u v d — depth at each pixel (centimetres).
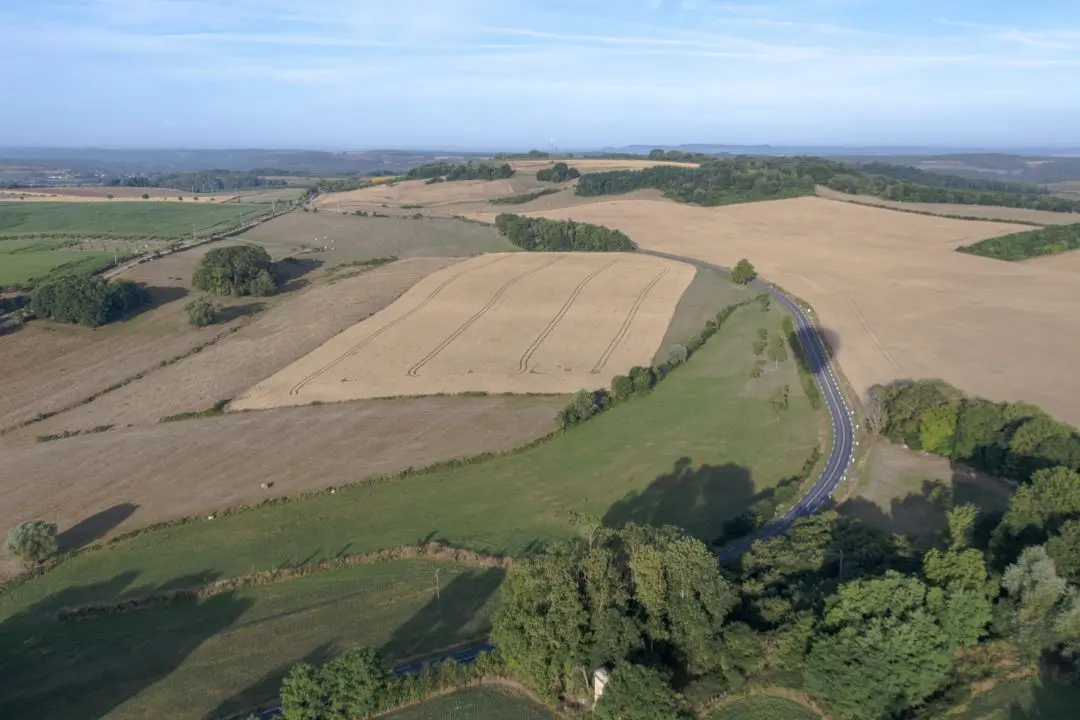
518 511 7906
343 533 7531
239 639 6034
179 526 7669
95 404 10838
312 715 4956
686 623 5272
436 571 6912
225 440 9569
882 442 9338
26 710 5297
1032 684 5088
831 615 5281
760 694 5181
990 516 6994
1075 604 5134
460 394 11056
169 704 5334
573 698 5266
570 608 5200
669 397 10969
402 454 9125
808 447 9269
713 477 8588
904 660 4878
